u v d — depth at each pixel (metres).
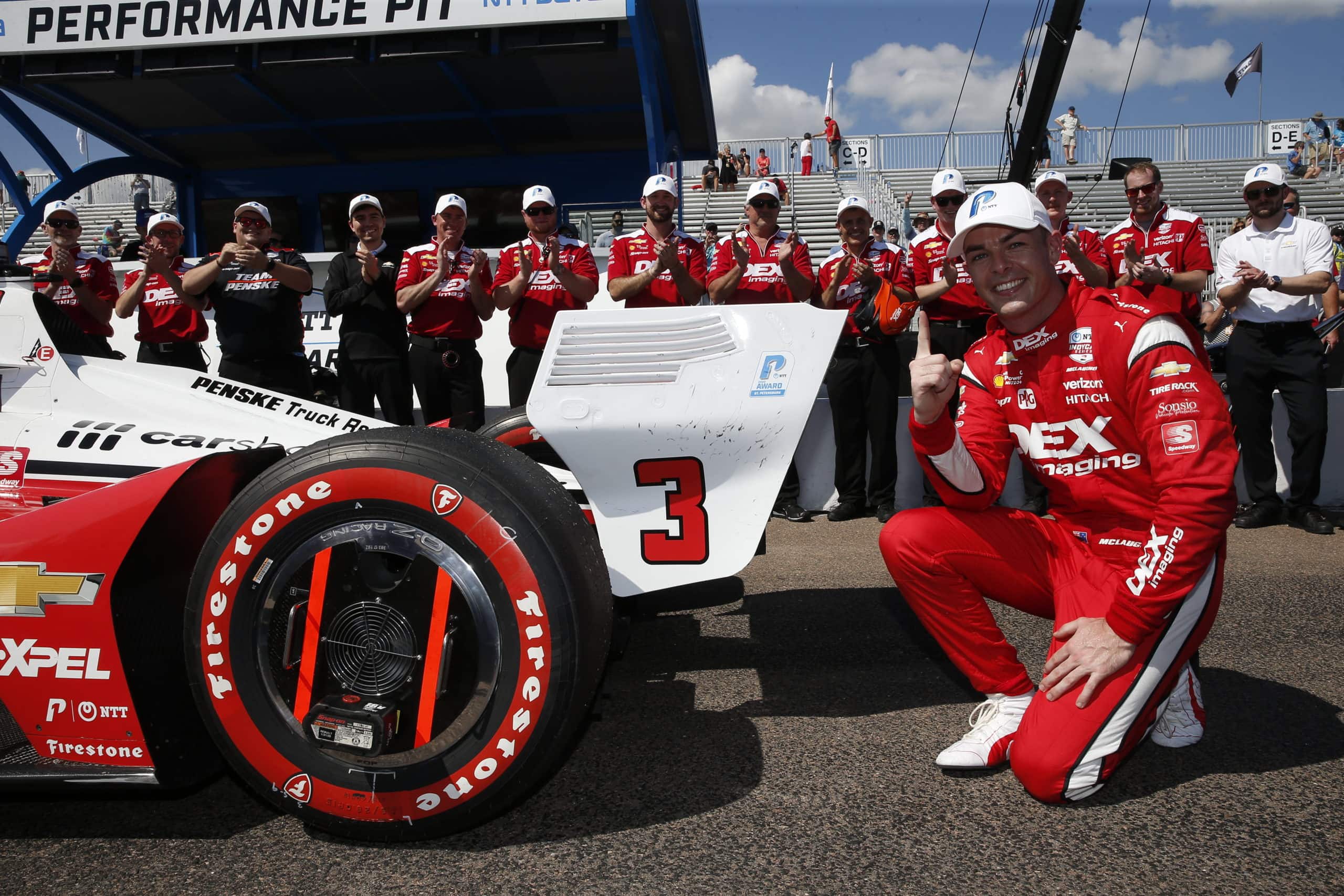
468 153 9.94
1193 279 4.50
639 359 1.96
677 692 2.45
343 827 1.67
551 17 6.33
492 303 4.54
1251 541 4.26
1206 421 1.75
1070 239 4.63
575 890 1.53
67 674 1.72
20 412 2.46
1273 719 2.21
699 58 7.94
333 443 1.67
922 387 1.84
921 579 2.03
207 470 1.85
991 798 1.83
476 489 1.59
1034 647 2.78
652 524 1.94
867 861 1.60
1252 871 1.55
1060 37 7.40
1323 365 4.40
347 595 1.63
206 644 1.65
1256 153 19.05
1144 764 1.98
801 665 2.65
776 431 1.90
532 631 1.57
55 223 4.94
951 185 4.61
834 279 4.48
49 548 1.71
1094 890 1.50
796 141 18.92
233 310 3.99
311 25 6.54
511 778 1.59
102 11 6.72
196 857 1.67
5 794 1.85
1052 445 2.01
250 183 10.27
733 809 1.80
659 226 4.39
